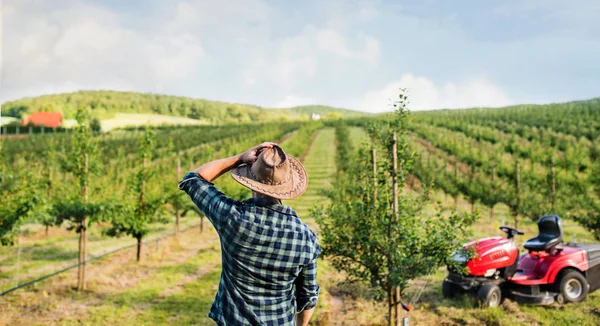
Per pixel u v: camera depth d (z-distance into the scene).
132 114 190.50
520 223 20.28
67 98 196.00
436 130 66.19
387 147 6.87
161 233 18.83
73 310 8.93
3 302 9.40
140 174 13.42
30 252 14.71
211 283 10.77
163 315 8.49
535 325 7.45
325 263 12.11
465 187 24.77
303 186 2.04
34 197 9.04
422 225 6.85
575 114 68.38
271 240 1.89
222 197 2.00
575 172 23.11
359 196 7.23
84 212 10.44
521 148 40.75
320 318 7.83
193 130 88.94
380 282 6.89
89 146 11.11
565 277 8.61
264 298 1.93
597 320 7.64
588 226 13.16
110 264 13.05
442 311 8.27
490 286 8.34
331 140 75.56
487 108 118.44
